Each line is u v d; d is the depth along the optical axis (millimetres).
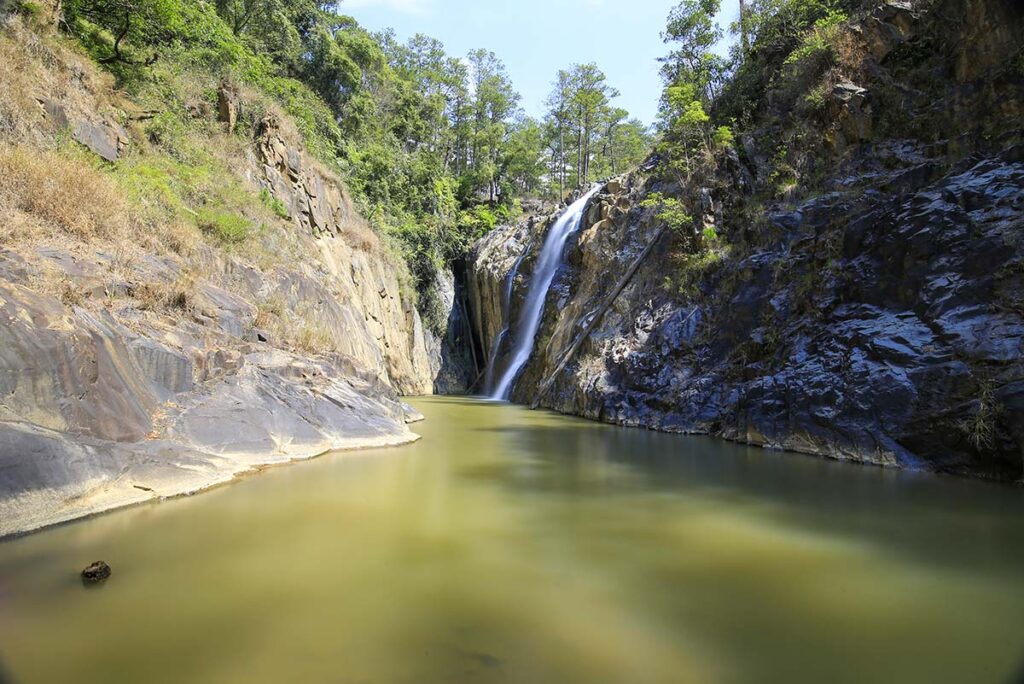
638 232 20469
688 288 16609
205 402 8047
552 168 51812
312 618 3781
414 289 30172
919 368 9469
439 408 20328
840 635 3734
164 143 14875
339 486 7312
